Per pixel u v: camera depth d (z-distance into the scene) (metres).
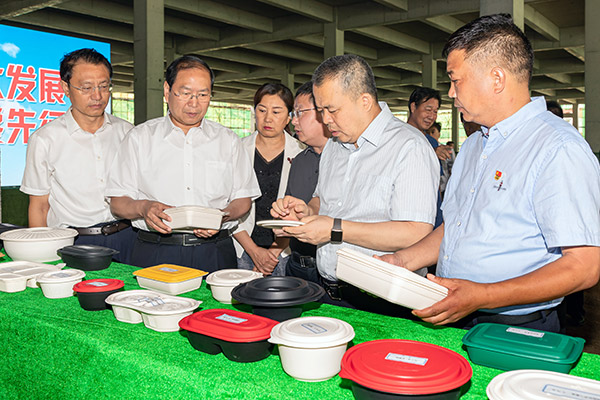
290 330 1.09
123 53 15.32
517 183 1.37
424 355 0.99
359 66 1.85
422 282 1.18
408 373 0.90
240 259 2.91
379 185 1.89
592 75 8.97
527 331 1.17
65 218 2.63
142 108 8.76
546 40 14.26
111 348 1.23
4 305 1.57
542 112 1.40
